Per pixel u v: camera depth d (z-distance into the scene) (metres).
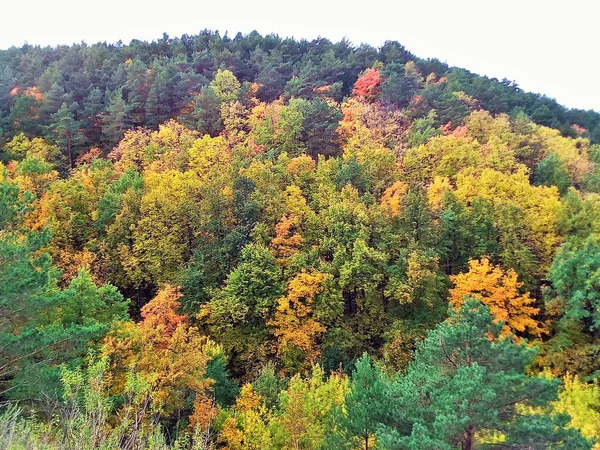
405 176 45.00
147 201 37.47
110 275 35.72
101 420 8.39
